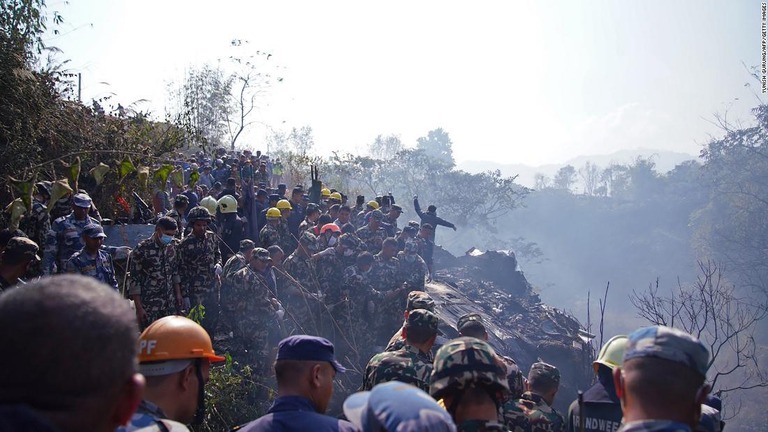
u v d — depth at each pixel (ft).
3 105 33.99
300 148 125.39
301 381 11.01
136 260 25.99
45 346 5.14
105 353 5.36
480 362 9.62
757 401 101.76
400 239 42.88
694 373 7.45
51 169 34.40
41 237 27.32
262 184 54.39
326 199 56.75
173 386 9.72
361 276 32.27
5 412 4.99
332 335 32.07
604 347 12.89
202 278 28.35
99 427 5.45
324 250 33.12
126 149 38.11
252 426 10.50
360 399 8.77
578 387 43.32
